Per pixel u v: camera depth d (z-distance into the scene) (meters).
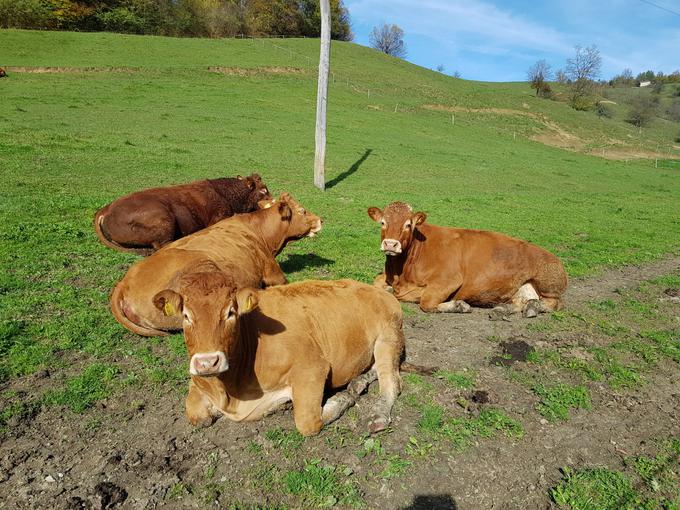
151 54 49.25
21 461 4.20
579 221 17.94
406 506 3.99
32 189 13.02
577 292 9.77
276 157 23.23
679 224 19.47
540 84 78.00
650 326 8.09
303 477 4.13
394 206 7.77
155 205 8.35
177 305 3.80
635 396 5.81
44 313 6.62
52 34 49.72
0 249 8.61
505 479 4.36
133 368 5.63
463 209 18.02
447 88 62.50
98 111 27.73
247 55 55.59
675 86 110.88
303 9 91.56
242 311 3.87
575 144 50.25
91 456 4.31
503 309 8.17
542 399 5.58
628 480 4.41
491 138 43.25
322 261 10.25
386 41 129.25
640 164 44.56
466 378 5.90
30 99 28.53
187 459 4.34
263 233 8.09
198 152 21.67
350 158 26.53
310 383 4.58
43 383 5.21
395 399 5.22
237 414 4.57
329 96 44.88
